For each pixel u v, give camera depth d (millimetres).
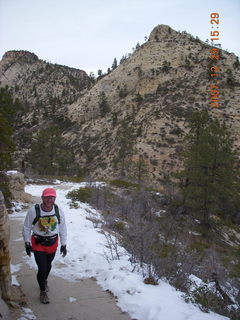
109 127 90750
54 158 49500
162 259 6242
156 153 59000
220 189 22266
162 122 66812
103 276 5418
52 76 194250
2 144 12281
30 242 4172
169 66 104000
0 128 12109
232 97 74125
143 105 86500
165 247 7809
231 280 7855
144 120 74312
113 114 93500
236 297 6348
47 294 4602
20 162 47531
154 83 99500
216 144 22547
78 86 192125
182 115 68562
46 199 4160
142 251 6258
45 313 3990
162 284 5230
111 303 4422
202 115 26391
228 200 23891
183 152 27188
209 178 22422
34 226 4223
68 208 14961
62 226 4398
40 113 131375
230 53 103812
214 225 23234
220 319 4184
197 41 118938
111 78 118688
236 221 26500
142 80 103000
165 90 90062
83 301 4449
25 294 4500
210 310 4875
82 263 6258
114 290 4773
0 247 3816
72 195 20219
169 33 127625
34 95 177625
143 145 61531
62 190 25328
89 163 74438
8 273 3914
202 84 84562
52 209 4289
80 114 109312
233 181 23672
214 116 66688
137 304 4273
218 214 26766
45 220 4195
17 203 13383
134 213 11242
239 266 9938
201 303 4992
